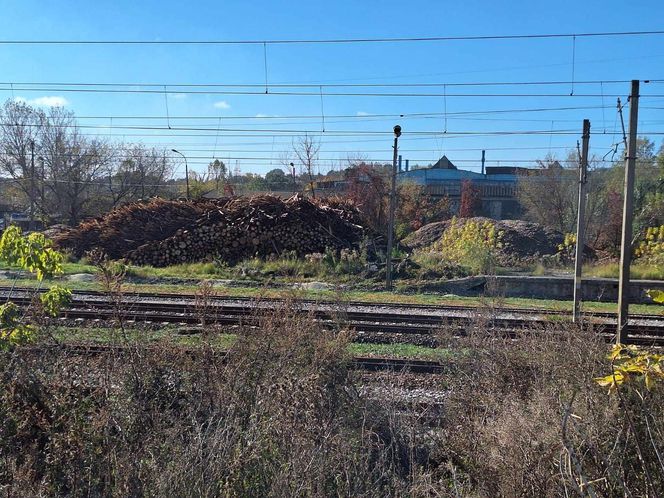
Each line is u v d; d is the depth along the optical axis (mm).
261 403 5582
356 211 28609
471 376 6980
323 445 5102
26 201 55469
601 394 5066
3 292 15227
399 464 5547
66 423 5355
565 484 4234
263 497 4672
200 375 6125
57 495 4918
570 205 44250
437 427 6262
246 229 25312
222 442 4949
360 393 6469
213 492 4578
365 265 22281
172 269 23219
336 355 6652
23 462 5078
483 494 4930
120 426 5340
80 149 47594
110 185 48500
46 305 6148
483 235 28797
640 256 28531
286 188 63719
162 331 8516
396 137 20062
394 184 20219
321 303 14102
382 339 11328
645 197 38844
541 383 6055
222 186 59156
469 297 18719
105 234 26125
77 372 5949
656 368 3898
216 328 7129
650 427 4605
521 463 4723
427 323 13203
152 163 51344
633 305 18781
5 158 47375
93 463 5023
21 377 5551
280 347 6402
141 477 4723
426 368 9055
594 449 4453
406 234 37375
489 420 5637
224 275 22297
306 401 5586
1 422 5281
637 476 4535
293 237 25391
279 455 4953
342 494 4793
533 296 20438
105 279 7145
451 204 57594
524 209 54125
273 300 12672
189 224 26000
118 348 6281
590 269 25734
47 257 6113
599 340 6652
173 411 5707
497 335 8195
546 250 30688
